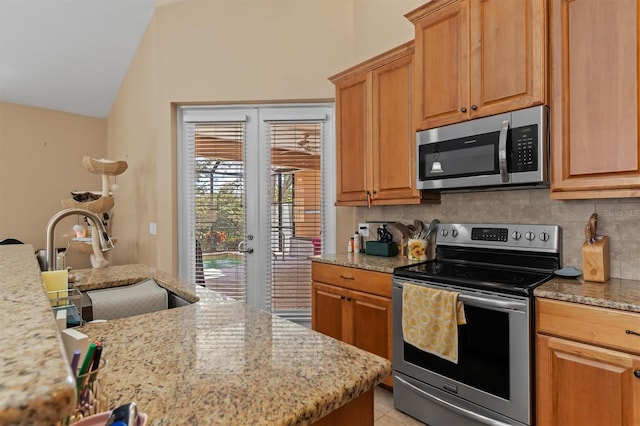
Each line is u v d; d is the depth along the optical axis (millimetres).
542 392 1565
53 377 271
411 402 2064
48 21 3521
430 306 1894
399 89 2484
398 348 2111
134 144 4102
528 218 2150
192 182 3369
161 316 1167
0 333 366
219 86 3287
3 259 1001
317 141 3326
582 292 1528
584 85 1650
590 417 1433
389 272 2201
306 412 618
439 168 2180
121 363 800
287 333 1004
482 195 2361
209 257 3359
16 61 3916
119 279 1784
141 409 609
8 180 4508
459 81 2072
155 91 3457
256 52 3287
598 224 1887
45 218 4766
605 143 1595
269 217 3340
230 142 3367
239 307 1278
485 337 1739
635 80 1519
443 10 2150
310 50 3254
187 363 802
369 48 3070
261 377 734
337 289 2545
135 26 3734
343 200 2891
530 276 1876
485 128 1956
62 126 4926
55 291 1165
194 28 3330
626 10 1540
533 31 1779
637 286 1634
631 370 1336
